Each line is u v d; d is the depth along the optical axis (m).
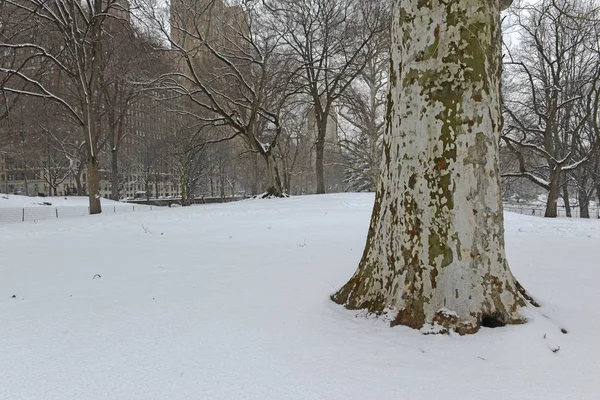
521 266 5.68
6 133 33.50
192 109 31.88
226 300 4.30
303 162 58.53
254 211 18.03
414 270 3.48
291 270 5.73
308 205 20.50
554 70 26.67
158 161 53.03
